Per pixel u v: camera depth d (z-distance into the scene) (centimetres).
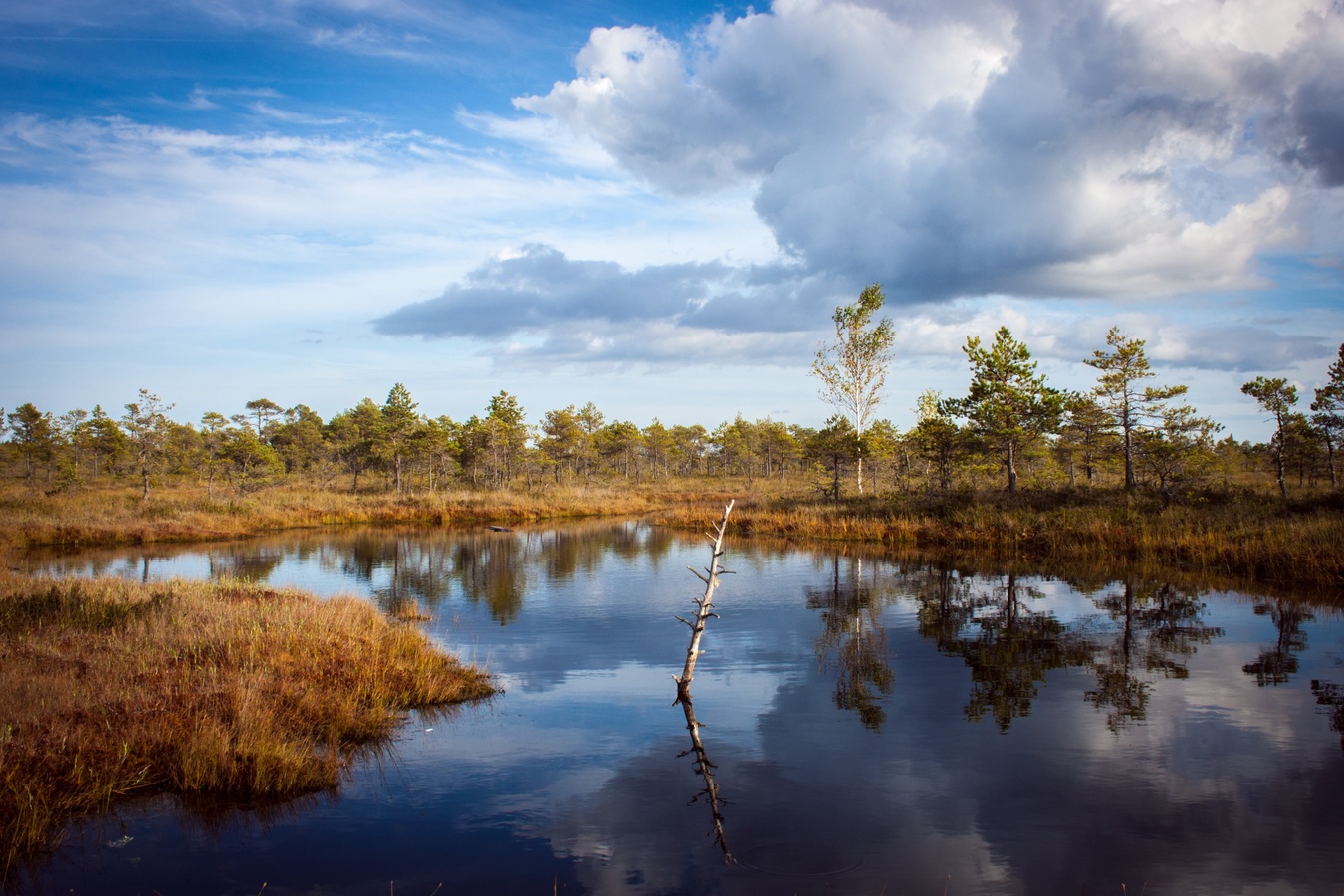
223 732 756
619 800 702
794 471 7731
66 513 3381
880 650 1265
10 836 593
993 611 1570
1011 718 923
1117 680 1075
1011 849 604
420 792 720
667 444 7888
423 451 5328
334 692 933
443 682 1033
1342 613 1492
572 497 5066
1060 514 2600
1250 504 2425
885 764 786
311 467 6894
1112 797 700
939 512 3027
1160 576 1952
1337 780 732
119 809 671
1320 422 2684
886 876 563
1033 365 3008
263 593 1475
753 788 727
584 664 1195
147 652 980
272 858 593
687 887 547
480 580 2064
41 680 844
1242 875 561
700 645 1315
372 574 2181
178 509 3672
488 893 542
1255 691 1016
